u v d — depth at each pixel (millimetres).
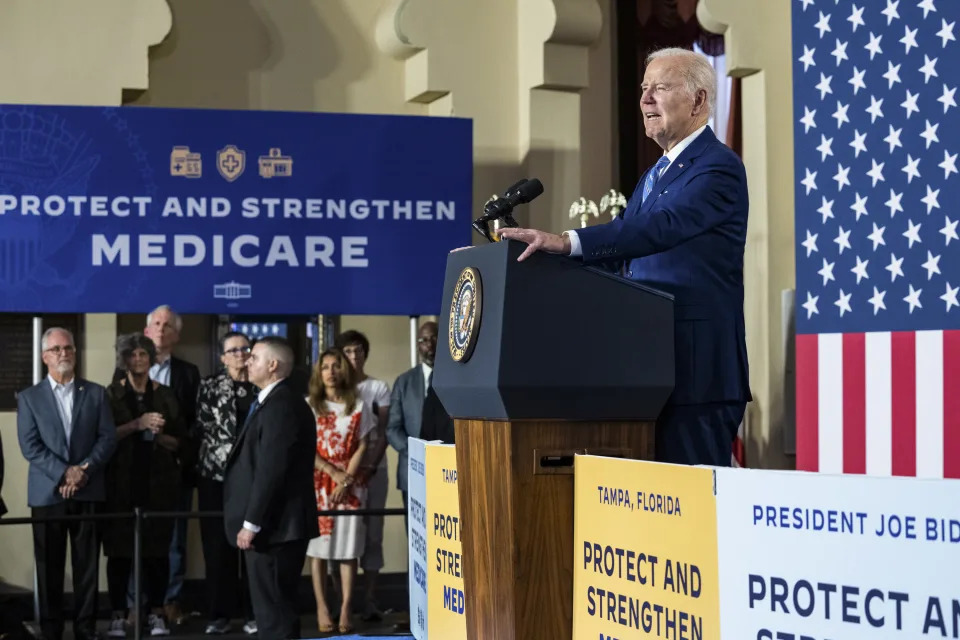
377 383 7770
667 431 2707
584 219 7473
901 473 5262
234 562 7316
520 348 2342
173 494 7250
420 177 7359
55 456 6844
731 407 2736
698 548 2102
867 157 5441
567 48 8203
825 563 1862
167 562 7242
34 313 7402
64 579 7227
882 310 5375
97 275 7047
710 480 2072
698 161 2740
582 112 8492
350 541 7426
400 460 7516
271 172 7219
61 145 7012
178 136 7129
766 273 7609
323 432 7473
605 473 2344
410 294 7352
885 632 1767
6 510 7090
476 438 2543
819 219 5641
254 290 7199
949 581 1678
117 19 7762
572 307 2385
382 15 8492
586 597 2396
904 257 5289
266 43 8367
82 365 7938
